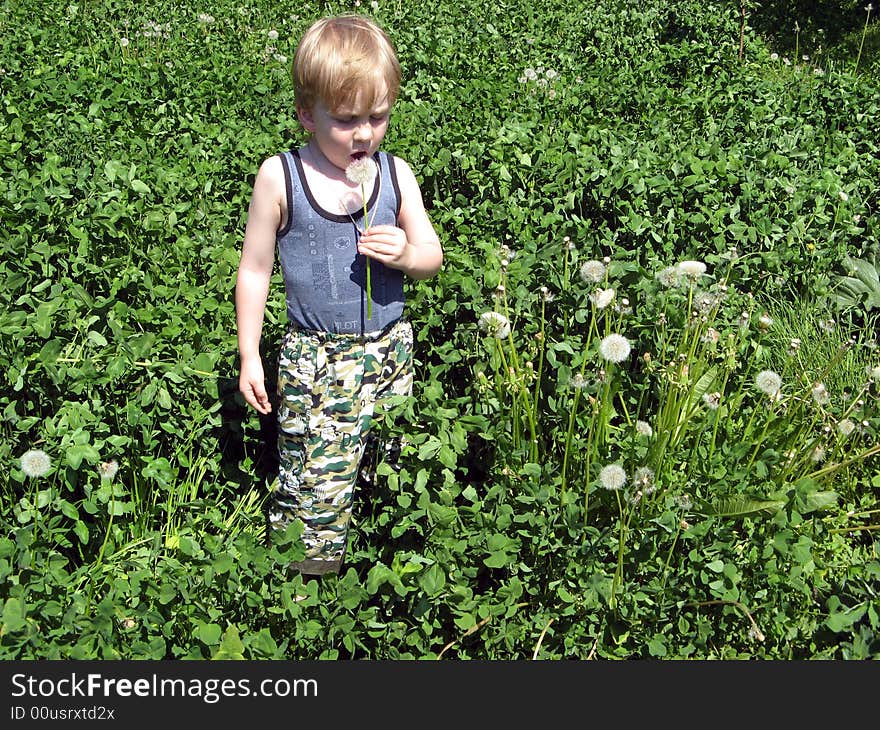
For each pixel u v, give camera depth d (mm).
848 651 2643
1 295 3699
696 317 3404
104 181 4918
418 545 3131
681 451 3275
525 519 2965
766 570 2893
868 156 6496
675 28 10445
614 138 6066
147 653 2541
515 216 4770
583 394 3312
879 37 10844
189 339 3768
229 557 2748
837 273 4770
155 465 3223
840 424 3191
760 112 7371
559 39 10086
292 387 2990
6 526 2867
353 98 2646
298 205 2834
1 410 3193
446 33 9711
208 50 8875
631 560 2965
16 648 2453
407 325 3168
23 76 7258
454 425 3094
